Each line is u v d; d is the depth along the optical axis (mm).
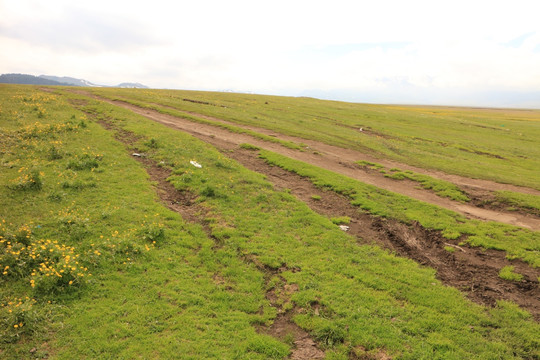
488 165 35625
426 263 14602
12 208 15039
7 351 8484
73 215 14875
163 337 9484
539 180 30281
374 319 10609
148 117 42156
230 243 14742
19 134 25000
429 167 32500
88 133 28734
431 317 10852
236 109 59781
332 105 90062
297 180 24547
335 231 16578
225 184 21109
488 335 10219
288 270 13266
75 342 9016
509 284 13031
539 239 16594
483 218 20078
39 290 10617
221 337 9656
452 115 95688
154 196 18641
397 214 19266
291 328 10438
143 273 12219
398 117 73312
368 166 31156
